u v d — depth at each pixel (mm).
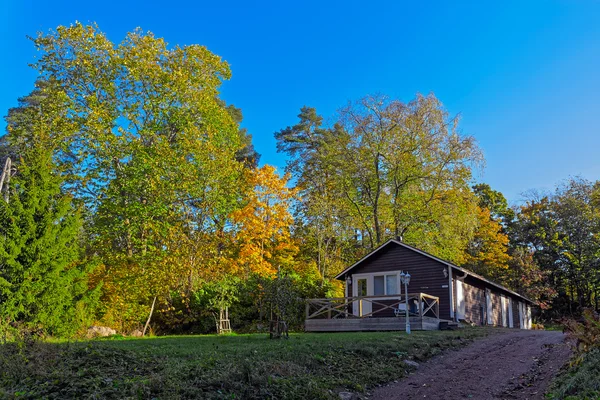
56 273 18016
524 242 46750
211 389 8359
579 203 43125
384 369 11008
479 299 26672
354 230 37125
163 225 25094
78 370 8609
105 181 27891
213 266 26078
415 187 32719
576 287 43344
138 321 23312
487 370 11359
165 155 25766
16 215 17906
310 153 40125
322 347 12180
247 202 30531
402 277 17984
